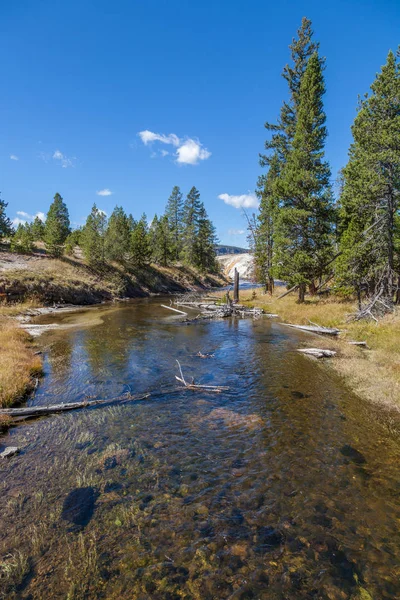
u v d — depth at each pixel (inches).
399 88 665.0
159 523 161.9
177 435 253.4
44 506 172.6
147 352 516.4
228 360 472.4
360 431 260.1
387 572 136.8
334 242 957.8
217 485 192.4
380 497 182.7
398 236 697.6
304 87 979.3
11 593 125.3
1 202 1483.8
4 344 494.3
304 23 1120.8
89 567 137.3
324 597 125.9
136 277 1963.6
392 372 378.0
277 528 159.9
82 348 540.1
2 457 218.2
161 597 124.8
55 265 1505.9
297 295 1240.2
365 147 745.6
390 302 681.6
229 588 129.1
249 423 274.8
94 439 246.4
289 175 925.2
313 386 364.8
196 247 2775.6
